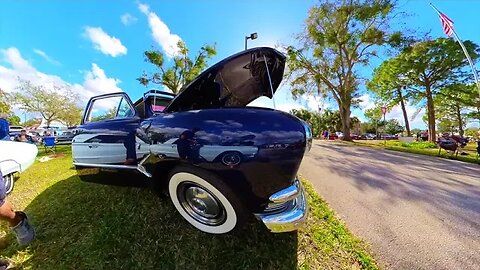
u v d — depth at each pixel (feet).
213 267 6.23
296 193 6.12
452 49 54.60
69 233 7.69
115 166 8.15
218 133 5.79
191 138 5.97
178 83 61.57
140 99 8.64
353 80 63.82
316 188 12.85
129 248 6.90
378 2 54.95
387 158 24.56
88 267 6.25
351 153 28.43
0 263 6.28
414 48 57.72
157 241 7.14
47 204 9.82
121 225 7.91
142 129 7.26
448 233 8.04
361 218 9.14
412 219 9.08
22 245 7.00
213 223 6.56
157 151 6.53
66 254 6.74
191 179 6.26
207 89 7.50
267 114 5.94
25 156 12.28
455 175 16.44
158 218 8.18
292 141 5.65
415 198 11.37
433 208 10.14
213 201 6.30
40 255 6.73
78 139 9.31
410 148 38.32
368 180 14.65
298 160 5.76
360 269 6.30
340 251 6.99
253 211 5.99
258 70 8.18
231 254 6.63
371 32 58.03
